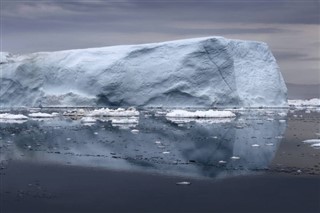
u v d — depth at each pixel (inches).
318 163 676.1
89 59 2568.9
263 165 661.9
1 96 2679.6
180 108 2358.5
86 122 1497.3
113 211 418.9
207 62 2410.2
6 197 469.7
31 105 2600.9
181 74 2395.4
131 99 2444.6
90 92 2469.2
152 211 419.5
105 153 787.4
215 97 2365.9
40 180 553.3
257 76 2534.5
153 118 1673.2
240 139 999.0
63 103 2482.8
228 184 533.0
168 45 2514.8
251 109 2341.3
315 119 1674.5
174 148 854.5
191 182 544.1
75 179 558.3
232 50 2470.5
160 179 560.7
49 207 432.1
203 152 799.7
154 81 2443.4
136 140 984.9
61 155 761.0
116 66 2474.2
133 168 636.7
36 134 1114.1
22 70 2657.5
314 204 443.5
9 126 1344.7
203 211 419.5
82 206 435.5
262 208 430.0
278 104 2573.8
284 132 1159.6
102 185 525.0
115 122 1455.5
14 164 669.9
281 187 516.1
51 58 2672.2
